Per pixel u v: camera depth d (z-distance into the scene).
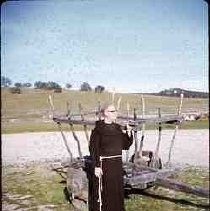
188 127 10.54
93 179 4.29
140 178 4.70
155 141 9.23
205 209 4.77
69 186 4.95
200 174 6.40
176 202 5.09
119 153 4.09
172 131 10.51
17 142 9.13
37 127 10.87
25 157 7.85
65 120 5.89
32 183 6.18
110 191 4.07
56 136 10.12
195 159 7.36
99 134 4.06
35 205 5.11
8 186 6.01
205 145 8.50
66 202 5.22
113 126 4.08
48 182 6.26
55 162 7.60
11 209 4.96
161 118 5.39
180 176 6.28
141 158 5.99
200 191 4.32
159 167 5.85
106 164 4.05
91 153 4.07
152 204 5.03
